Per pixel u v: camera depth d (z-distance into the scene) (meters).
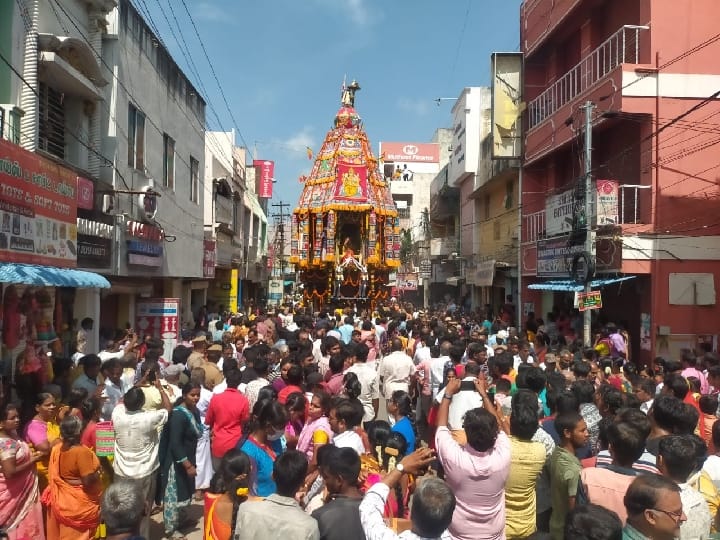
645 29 13.66
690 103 13.34
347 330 14.31
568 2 17.20
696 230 13.30
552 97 18.80
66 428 5.47
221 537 4.29
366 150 31.39
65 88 10.91
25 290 8.81
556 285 15.99
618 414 4.61
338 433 5.29
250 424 5.46
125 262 12.95
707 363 9.14
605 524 2.88
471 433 4.17
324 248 29.92
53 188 9.18
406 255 53.84
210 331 15.80
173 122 16.83
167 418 6.61
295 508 3.78
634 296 15.70
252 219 36.03
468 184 30.91
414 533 3.34
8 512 5.21
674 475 3.83
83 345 9.78
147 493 6.03
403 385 9.04
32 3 9.52
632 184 14.81
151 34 14.75
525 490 4.66
